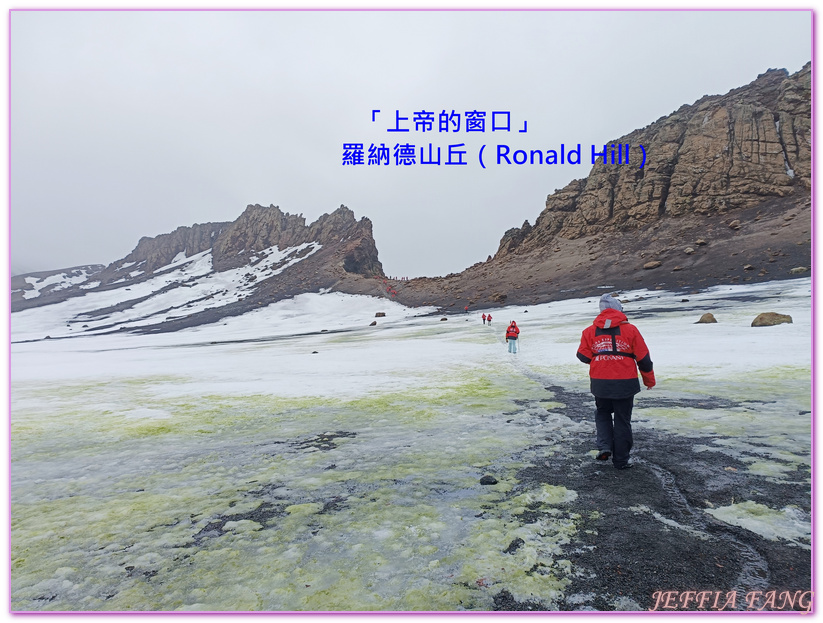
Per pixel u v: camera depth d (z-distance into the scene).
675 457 4.55
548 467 4.55
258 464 5.35
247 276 155.62
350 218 182.62
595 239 93.88
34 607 2.61
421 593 2.51
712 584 2.44
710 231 75.12
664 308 38.69
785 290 39.62
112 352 47.62
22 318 132.50
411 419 7.39
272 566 2.91
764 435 5.07
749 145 82.81
